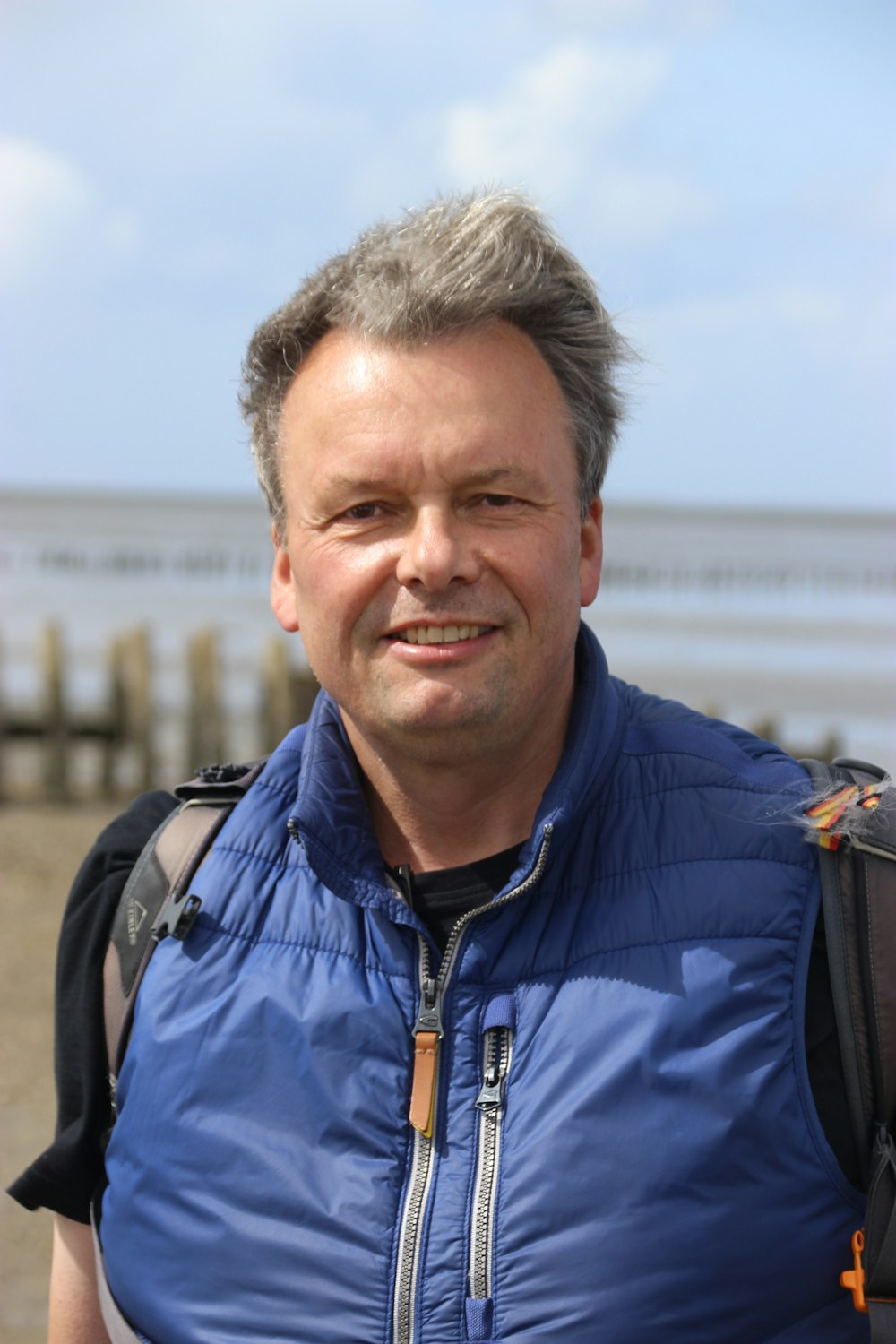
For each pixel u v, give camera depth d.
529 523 1.42
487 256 1.41
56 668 9.59
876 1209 1.31
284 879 1.54
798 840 1.45
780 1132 1.34
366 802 1.58
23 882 7.43
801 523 67.12
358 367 1.42
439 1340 1.31
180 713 12.85
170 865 1.58
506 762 1.49
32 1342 3.17
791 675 21.23
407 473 1.39
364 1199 1.36
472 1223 1.33
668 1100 1.34
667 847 1.47
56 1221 1.67
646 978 1.39
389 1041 1.42
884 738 16.34
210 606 28.94
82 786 10.08
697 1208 1.31
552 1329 1.29
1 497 78.88
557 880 1.47
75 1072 1.60
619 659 22.78
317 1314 1.34
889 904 1.39
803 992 1.38
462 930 1.43
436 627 1.40
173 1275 1.41
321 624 1.46
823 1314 1.36
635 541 48.19
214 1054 1.45
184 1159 1.43
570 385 1.49
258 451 1.61
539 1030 1.39
